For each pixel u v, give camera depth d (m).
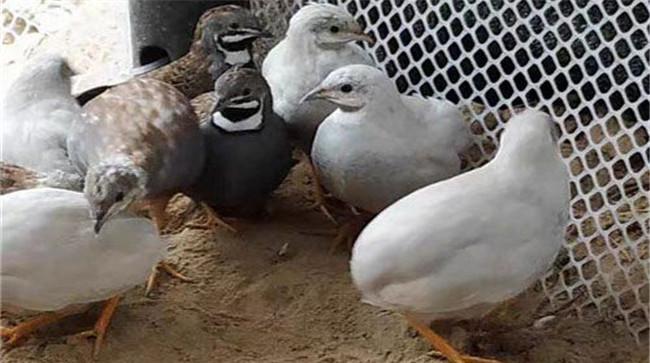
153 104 0.59
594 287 0.58
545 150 0.51
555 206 0.52
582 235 0.59
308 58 0.62
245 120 0.60
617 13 0.58
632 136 0.57
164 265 0.60
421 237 0.49
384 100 0.57
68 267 0.51
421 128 0.58
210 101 0.63
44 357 0.54
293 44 0.62
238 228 0.63
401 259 0.50
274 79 0.63
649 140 0.57
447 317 0.53
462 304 0.51
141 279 0.53
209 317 0.57
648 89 0.57
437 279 0.50
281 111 0.63
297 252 0.61
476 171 0.52
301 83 0.62
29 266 0.51
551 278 0.59
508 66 0.62
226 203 0.62
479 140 0.63
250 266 0.60
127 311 0.57
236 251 0.62
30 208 0.51
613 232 0.59
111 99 0.59
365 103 0.57
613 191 0.60
